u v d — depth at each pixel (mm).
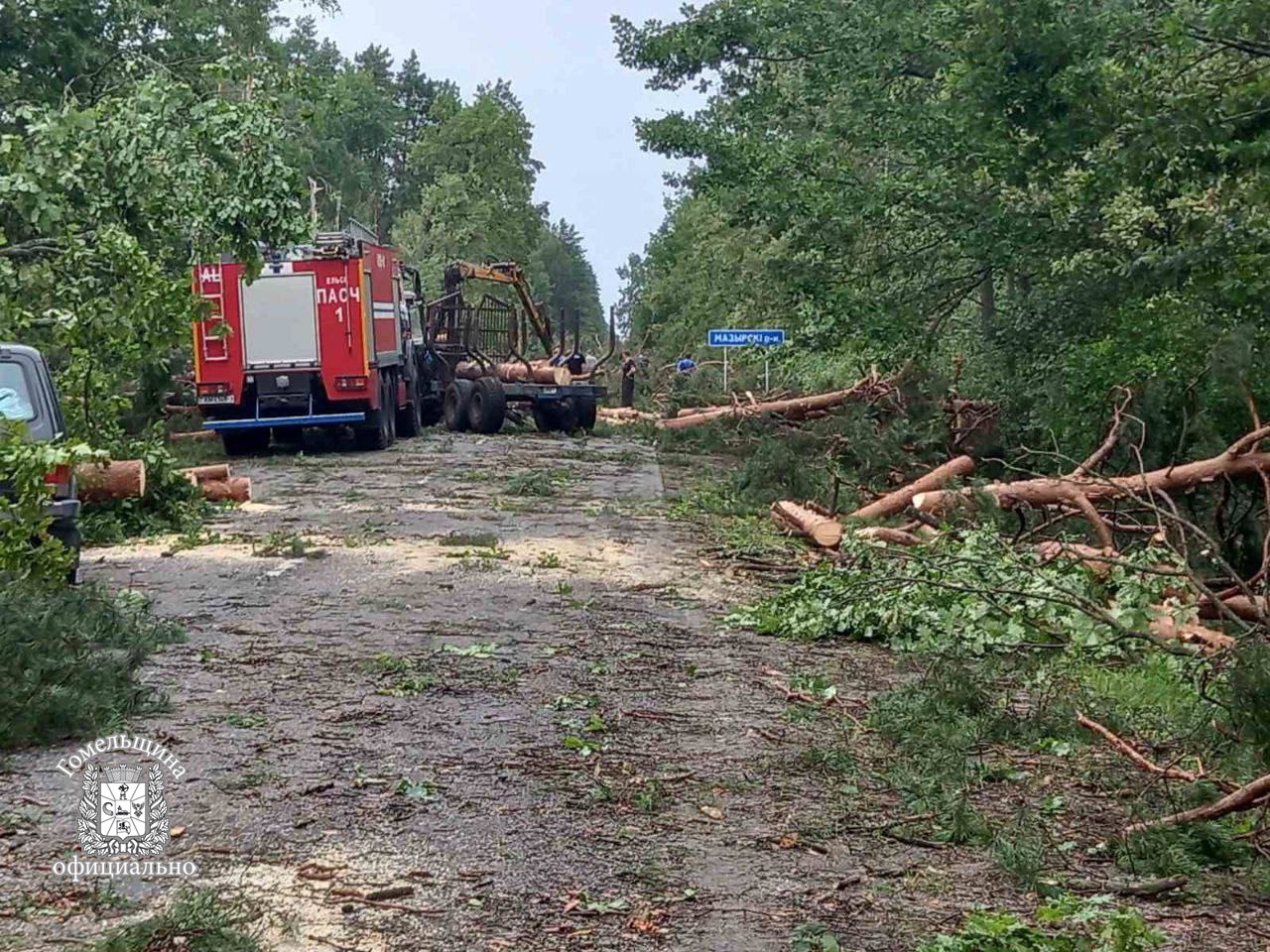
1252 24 14617
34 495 9922
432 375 34594
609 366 49469
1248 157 15211
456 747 7289
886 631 10500
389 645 9781
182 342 16062
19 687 7109
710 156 26078
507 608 11336
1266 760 6684
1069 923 5242
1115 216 19594
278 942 4773
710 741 7625
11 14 26891
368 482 21562
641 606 11664
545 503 19062
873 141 25125
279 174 16688
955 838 6176
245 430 26641
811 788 6840
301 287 26094
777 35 26391
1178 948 5098
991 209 22672
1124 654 9680
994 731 7809
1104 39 16531
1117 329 18312
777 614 11094
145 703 7793
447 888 5352
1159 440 15281
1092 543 14195
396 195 107125
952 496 13945
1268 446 14312
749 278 43562
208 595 11672
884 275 25672
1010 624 9555
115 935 4652
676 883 5512
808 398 29031
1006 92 16875
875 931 5102
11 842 5723
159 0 29672
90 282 15273
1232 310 15789
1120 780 7027
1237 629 11203
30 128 15180
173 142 15922
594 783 6762
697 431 29047
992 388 23266
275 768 6828
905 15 24203
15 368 11789
